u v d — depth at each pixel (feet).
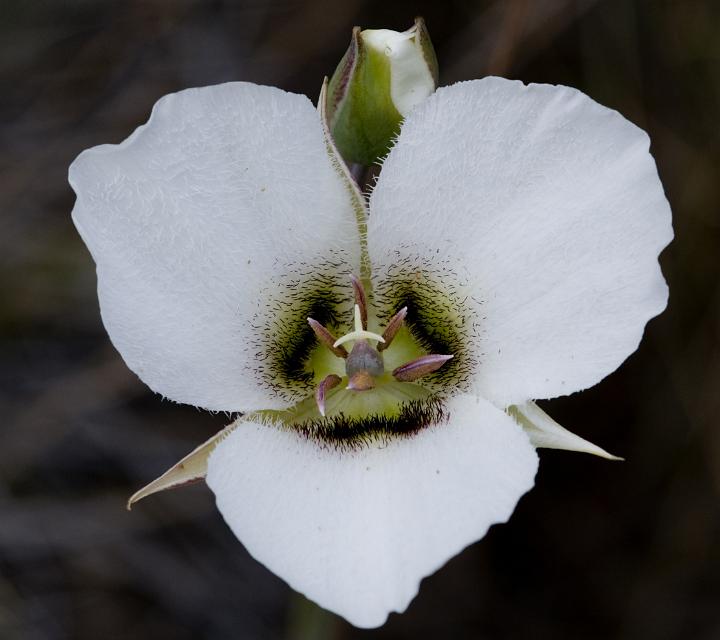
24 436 0.91
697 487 0.93
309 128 0.59
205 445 0.59
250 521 0.58
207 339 0.60
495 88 0.58
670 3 0.92
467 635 0.92
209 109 0.58
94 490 0.92
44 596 0.89
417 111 0.59
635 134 0.58
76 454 0.93
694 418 0.92
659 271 0.58
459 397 0.61
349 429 0.62
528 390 0.60
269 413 0.61
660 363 0.92
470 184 0.60
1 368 0.93
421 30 0.61
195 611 0.91
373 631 0.90
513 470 0.58
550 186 0.59
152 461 0.92
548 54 0.93
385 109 0.62
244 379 0.61
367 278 0.62
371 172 0.64
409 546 0.57
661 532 0.93
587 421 0.93
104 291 0.58
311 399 0.63
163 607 0.91
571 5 0.90
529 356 0.60
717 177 0.92
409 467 0.59
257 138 0.59
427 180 0.60
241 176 0.59
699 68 0.93
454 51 0.93
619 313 0.59
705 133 0.93
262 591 0.92
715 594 0.93
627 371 0.92
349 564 0.57
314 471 0.59
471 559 0.93
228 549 0.93
